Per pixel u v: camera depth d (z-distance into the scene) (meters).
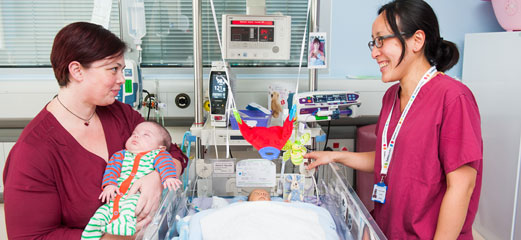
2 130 2.75
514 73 2.14
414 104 1.34
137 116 1.58
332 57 2.74
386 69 1.34
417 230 1.33
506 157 2.24
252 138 1.48
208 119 2.23
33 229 1.13
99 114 1.38
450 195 1.22
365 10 2.68
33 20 2.80
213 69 1.92
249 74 2.78
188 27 2.80
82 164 1.24
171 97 2.60
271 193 1.73
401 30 1.25
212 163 1.70
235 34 2.06
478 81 2.44
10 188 1.11
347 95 2.02
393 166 1.37
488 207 2.42
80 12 2.81
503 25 2.38
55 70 1.18
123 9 2.64
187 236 1.35
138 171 1.37
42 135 1.17
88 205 1.24
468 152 1.20
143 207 1.28
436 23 1.28
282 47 2.08
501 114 2.26
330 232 1.36
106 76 1.18
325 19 2.68
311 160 1.77
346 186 1.44
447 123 1.24
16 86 2.60
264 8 2.17
